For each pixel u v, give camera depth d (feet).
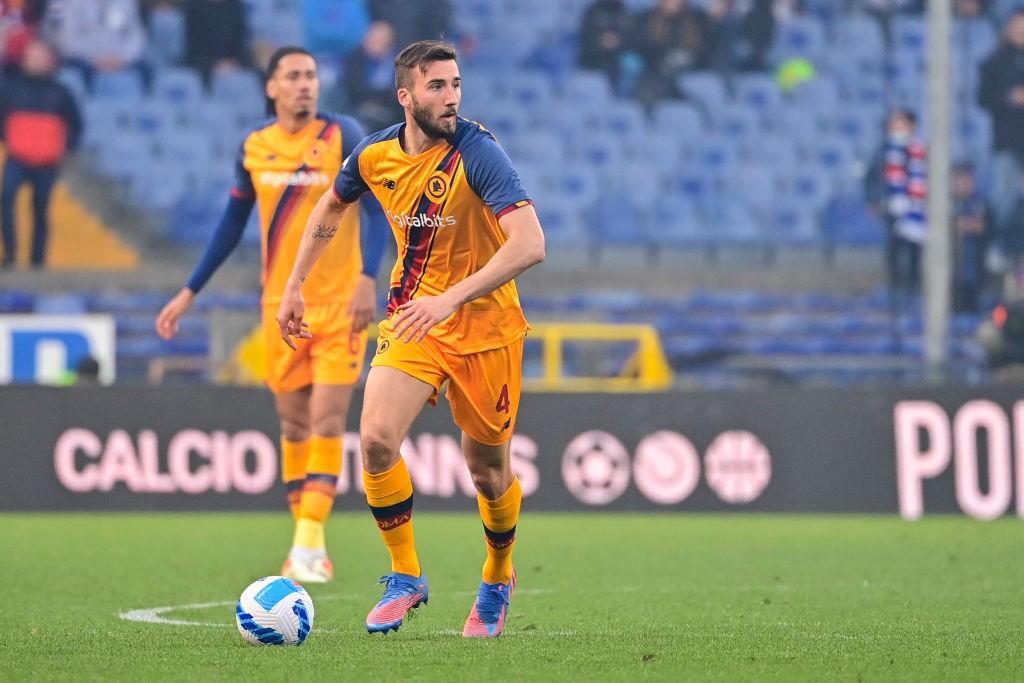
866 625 63.72
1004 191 240.12
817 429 138.00
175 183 231.91
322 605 71.56
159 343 211.20
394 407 55.11
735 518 135.44
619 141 251.60
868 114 257.14
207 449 134.72
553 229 241.35
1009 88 242.78
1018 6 256.11
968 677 48.37
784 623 64.39
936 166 166.91
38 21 231.71
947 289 166.09
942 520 133.90
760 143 253.44
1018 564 95.96
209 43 239.91
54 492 133.59
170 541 110.52
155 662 51.13
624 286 230.68
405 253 56.80
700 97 254.88
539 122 251.80
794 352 222.48
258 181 85.05
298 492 88.58
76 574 88.38
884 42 260.21
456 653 53.06
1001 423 137.18
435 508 135.54
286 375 86.07
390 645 55.42
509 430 56.95
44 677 47.98
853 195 249.55
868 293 233.14
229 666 49.90
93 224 225.56
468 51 253.65
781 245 240.12
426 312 51.47
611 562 96.94
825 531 122.11
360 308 79.30
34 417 133.59
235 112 238.89
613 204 245.04
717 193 248.73
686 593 78.43
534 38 254.88
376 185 56.54
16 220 216.74
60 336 184.85
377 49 227.20
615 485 137.28
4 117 216.74
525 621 65.16
